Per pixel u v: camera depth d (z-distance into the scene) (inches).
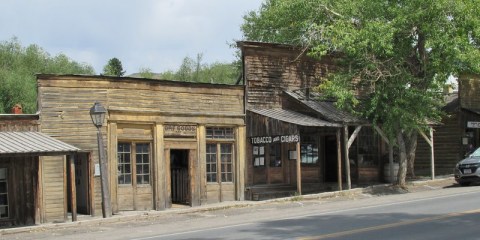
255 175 917.8
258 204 810.8
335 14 978.1
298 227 536.4
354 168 1058.1
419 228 496.1
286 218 628.1
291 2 1018.7
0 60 1689.2
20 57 1743.4
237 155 889.5
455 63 915.4
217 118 865.5
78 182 782.5
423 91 923.4
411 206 685.9
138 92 786.2
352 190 903.1
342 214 635.5
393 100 925.2
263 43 920.9
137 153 791.7
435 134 1282.0
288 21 1080.8
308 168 1003.3
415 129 1000.2
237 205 800.3
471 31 894.4
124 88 773.3
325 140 1053.8
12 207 677.3
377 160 1099.3
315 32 942.4
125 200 773.9
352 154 1058.1
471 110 1221.7
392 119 921.5
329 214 644.1
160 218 703.7
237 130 893.2
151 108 797.2
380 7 919.0
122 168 778.2
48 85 714.8
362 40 879.1
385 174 1090.1
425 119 987.3
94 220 658.2
